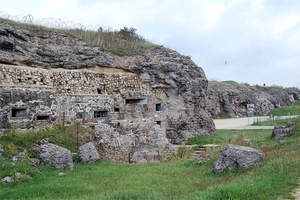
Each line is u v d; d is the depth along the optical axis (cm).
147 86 2445
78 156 1578
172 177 1331
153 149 1994
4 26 1931
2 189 1098
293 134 1962
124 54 2514
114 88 2266
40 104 1756
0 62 1805
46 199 1009
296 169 1057
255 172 1129
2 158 1342
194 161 1598
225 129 3158
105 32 2698
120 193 986
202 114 2734
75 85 2059
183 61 2720
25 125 1661
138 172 1441
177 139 2458
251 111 5056
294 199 817
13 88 1630
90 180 1264
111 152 1838
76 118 1950
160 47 2725
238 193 858
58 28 2402
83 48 2300
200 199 848
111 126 1972
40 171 1331
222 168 1299
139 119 2123
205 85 2861
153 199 930
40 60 2059
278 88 7000
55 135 1720
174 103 2547
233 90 5403
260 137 2361
